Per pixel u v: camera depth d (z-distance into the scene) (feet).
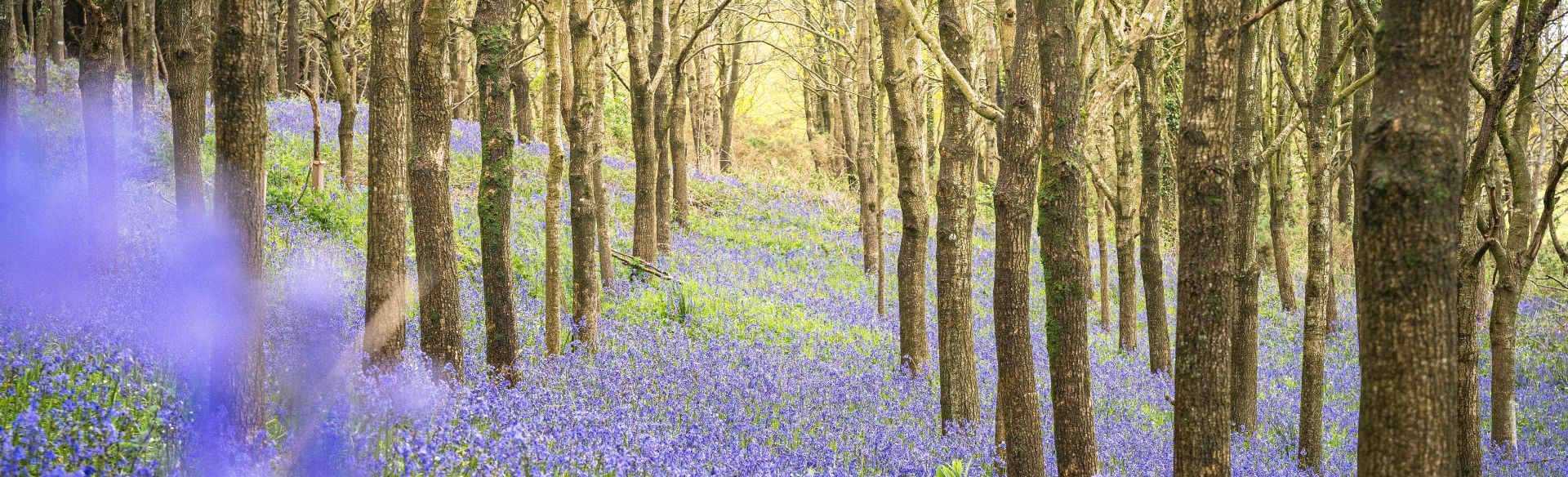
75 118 57.57
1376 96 13.47
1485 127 24.81
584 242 37.45
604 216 48.39
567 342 37.14
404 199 26.30
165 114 60.95
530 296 46.83
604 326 41.63
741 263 63.72
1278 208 67.67
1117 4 29.89
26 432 17.28
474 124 87.61
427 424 22.13
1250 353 36.58
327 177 57.57
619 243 60.85
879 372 41.63
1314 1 46.01
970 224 34.96
